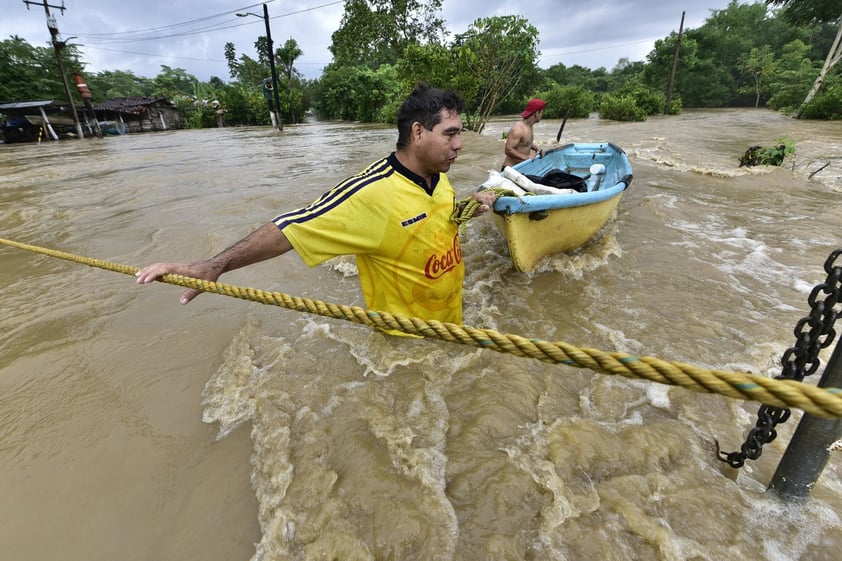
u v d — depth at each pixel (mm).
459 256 2631
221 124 35188
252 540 1731
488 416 2229
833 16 23641
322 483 1897
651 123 21281
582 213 3783
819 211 5645
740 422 2195
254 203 6570
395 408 2346
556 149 6637
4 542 1750
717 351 2787
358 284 3896
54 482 2002
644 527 1662
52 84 30094
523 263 3693
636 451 2002
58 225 5844
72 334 3168
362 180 2100
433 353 2730
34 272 4297
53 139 24688
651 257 4211
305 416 2291
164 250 4816
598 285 3680
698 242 4605
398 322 1310
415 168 2180
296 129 25812
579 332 3051
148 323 3289
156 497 1920
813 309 1356
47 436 2262
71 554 1705
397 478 1920
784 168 8039
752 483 1856
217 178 8898
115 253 4809
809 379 2539
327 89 36531
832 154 10133
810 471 1606
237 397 2469
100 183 8961
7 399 2529
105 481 2000
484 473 1932
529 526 1713
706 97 40031
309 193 7113
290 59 41062
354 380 2557
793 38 47000
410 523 1708
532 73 30688
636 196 6430
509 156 6117
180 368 2752
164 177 9289
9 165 12664
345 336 2990
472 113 17703
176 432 2260
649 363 928
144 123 31328
